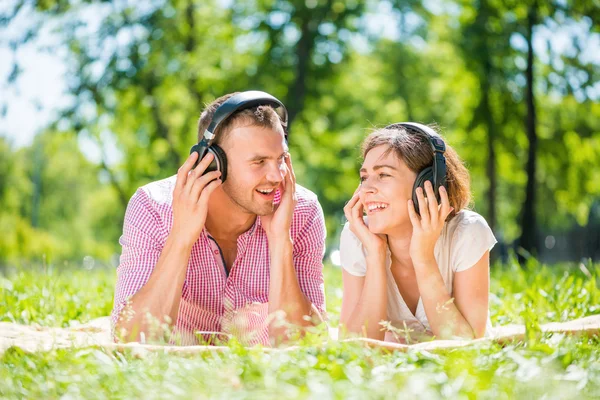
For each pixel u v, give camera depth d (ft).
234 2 66.95
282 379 7.85
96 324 15.37
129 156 72.84
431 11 66.74
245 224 12.96
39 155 122.72
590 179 67.87
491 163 62.64
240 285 13.10
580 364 8.57
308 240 13.73
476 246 13.04
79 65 62.39
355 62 69.62
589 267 22.31
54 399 7.75
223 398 7.16
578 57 56.80
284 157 12.49
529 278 22.63
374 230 12.96
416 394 7.09
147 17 63.72
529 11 55.52
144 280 12.54
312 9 64.44
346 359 8.73
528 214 56.24
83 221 135.64
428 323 13.23
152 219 12.84
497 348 9.41
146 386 7.86
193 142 67.67
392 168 12.76
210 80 66.23
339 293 21.72
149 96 64.44
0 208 117.39
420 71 71.82
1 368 8.70
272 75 64.85
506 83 60.08
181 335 12.82
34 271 23.94
